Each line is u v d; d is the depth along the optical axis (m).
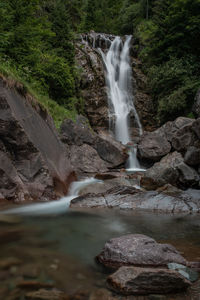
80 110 17.88
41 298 2.26
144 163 13.29
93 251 3.52
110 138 16.58
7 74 6.87
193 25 17.12
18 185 6.33
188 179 8.36
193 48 18.28
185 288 2.52
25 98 7.72
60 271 2.81
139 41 25.97
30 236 4.07
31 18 11.43
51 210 6.23
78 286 2.50
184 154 9.86
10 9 10.42
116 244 3.27
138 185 9.16
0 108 6.29
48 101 13.38
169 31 18.67
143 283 2.44
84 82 19.44
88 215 5.85
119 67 23.42
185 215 6.08
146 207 6.61
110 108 19.48
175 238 4.23
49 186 6.98
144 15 32.47
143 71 22.86
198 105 14.19
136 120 19.58
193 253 3.48
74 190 8.40
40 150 7.33
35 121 7.89
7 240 3.80
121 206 6.71
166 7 20.58
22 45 11.11
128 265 2.98
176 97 16.19
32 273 2.73
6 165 6.25
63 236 4.17
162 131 13.52
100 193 7.38
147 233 4.53
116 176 10.05
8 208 5.89
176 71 16.95
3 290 2.37
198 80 16.31
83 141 12.92
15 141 6.52
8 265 2.90
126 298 2.32
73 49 18.80
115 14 43.88
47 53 15.76
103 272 2.82
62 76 15.25
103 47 25.77
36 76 13.30
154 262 2.99
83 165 11.75
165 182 8.66
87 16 33.44
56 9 20.12
